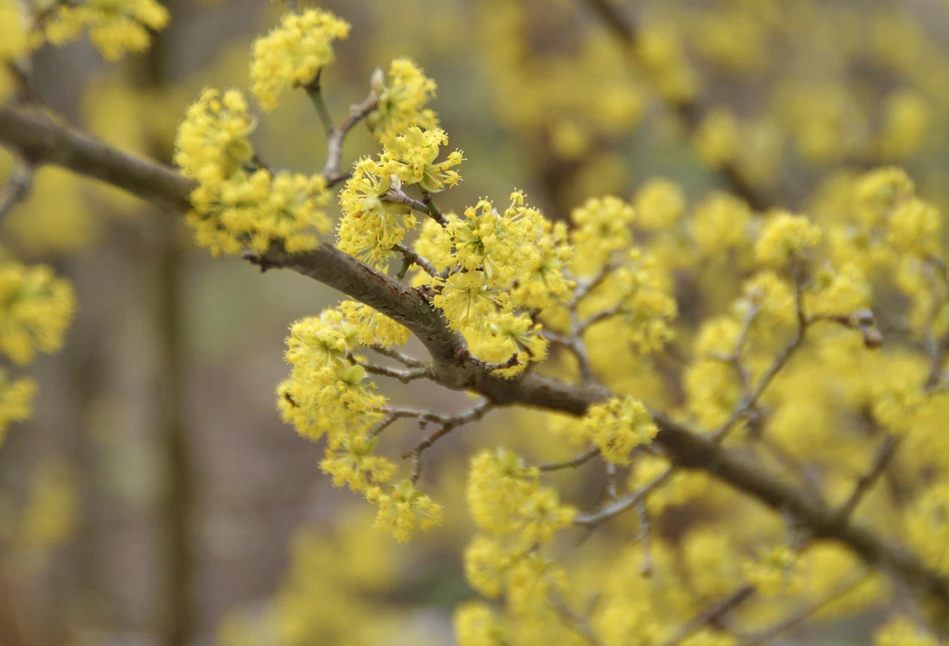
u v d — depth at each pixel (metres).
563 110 4.39
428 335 1.32
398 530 1.37
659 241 2.42
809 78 5.49
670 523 4.23
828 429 2.81
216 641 6.52
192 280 7.86
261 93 1.46
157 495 5.71
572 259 1.78
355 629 5.68
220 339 9.86
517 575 1.75
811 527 2.24
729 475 2.06
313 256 1.17
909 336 2.17
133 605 7.45
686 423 2.04
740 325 2.02
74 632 6.14
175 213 1.17
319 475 9.18
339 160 1.43
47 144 1.05
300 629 5.56
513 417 5.64
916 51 5.21
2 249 5.45
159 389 5.49
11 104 1.06
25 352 1.26
